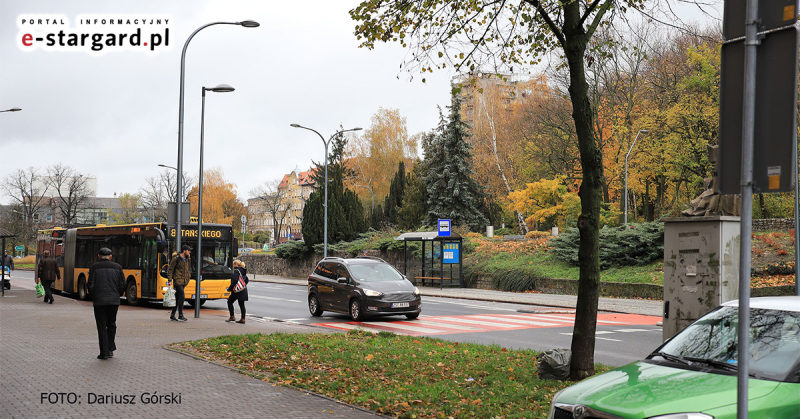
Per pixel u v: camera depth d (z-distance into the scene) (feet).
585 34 29.07
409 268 127.34
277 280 152.15
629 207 176.76
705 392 14.83
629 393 15.40
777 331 16.81
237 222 314.35
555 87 132.77
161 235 74.13
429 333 52.85
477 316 67.10
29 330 47.88
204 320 58.85
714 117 117.70
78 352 37.04
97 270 34.91
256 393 26.50
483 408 23.91
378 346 39.96
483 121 194.18
